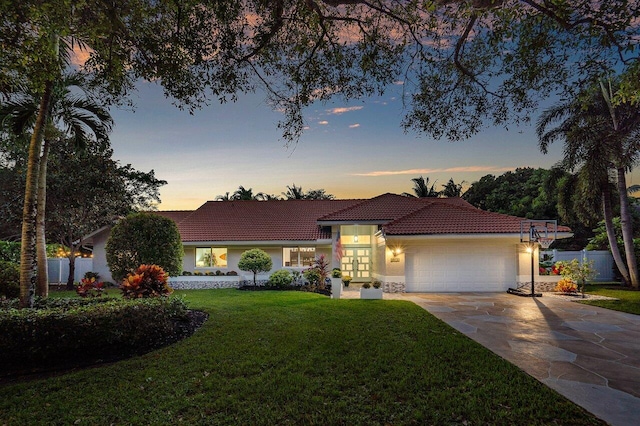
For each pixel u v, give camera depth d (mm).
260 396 5199
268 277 19266
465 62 7602
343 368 6223
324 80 7992
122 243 16469
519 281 16734
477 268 16906
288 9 7160
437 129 8133
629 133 15688
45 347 6602
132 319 7461
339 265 18688
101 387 5621
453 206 18406
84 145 12430
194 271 20625
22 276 8617
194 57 6988
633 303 13180
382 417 4613
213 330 8805
